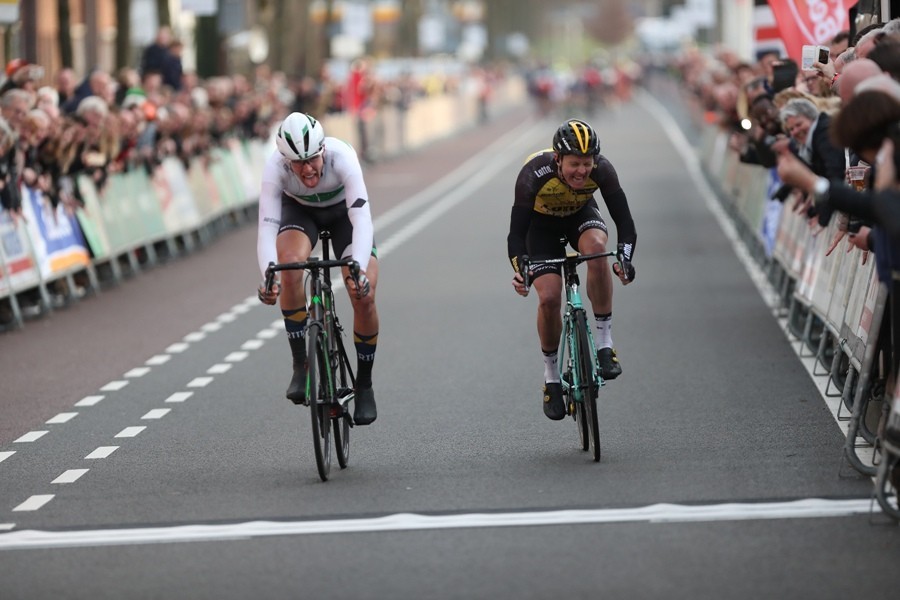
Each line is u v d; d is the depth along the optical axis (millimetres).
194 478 26266
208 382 36562
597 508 22938
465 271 57062
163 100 67250
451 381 35281
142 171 62375
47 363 40344
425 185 103312
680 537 21125
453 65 198250
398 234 71875
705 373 35281
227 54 117000
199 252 67750
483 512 22938
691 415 30438
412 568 20094
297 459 27625
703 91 102625
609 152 129875
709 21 145750
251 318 47375
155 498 24844
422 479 25438
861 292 28672
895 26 27297
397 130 139625
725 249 62094
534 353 38906
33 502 24969
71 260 52156
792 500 23047
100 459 28344
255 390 35219
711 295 48938
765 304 46719
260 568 20406
